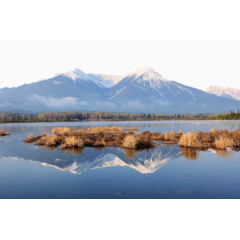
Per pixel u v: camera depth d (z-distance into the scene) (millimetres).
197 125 64125
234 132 27375
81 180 11633
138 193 9727
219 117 137250
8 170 13664
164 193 9734
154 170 13555
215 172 13008
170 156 17453
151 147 21875
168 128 50781
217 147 21219
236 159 16219
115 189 10281
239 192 9812
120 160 16250
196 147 21703
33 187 10602
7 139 30875
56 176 12398
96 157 17281
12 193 9820
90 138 25750
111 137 26516
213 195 9461
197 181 11375
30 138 28922
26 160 16328
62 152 19469
